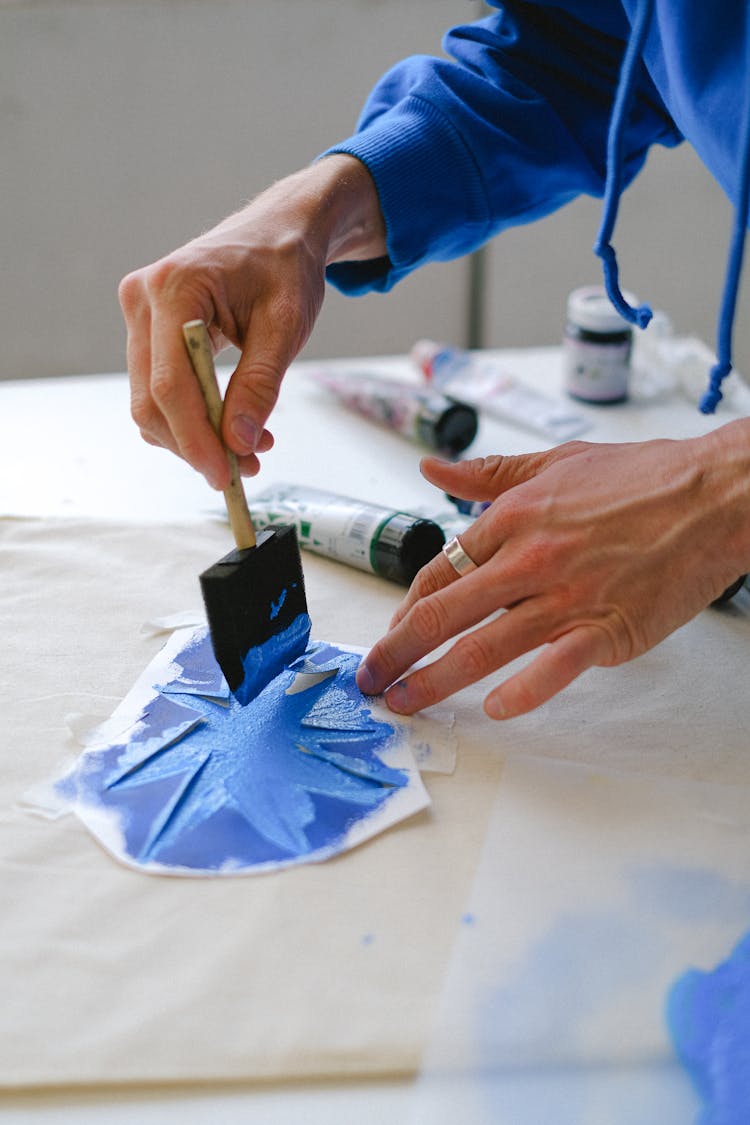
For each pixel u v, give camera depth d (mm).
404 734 740
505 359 1395
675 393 1299
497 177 1003
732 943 580
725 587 709
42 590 883
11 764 705
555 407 1252
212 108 1859
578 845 644
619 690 787
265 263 806
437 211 987
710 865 628
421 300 2100
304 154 1937
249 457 760
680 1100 502
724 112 771
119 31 1761
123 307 792
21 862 629
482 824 661
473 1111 497
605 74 1026
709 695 780
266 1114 498
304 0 1774
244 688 711
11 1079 506
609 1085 508
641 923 592
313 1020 535
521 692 686
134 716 751
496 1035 529
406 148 953
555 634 707
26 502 1069
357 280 1052
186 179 1926
